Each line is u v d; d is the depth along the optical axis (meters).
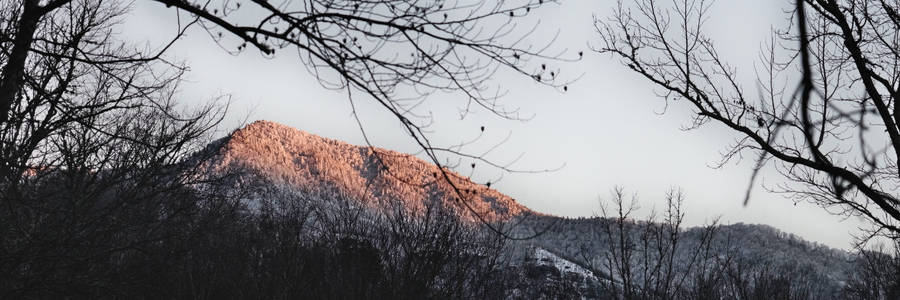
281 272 11.38
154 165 9.70
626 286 11.66
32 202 7.76
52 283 8.24
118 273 9.55
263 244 12.14
